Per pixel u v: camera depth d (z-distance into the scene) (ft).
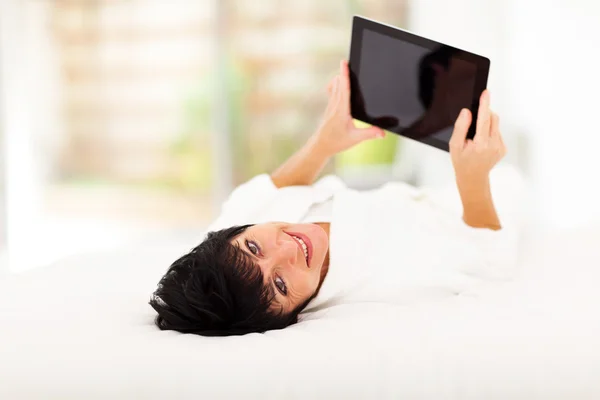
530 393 2.63
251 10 12.12
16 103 11.82
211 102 12.25
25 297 3.66
